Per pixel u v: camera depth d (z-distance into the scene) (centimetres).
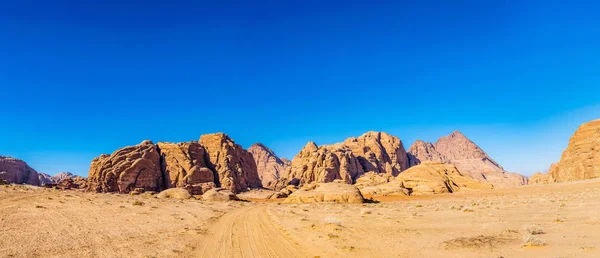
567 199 4284
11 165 14988
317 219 3088
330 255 1611
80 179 12631
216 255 1661
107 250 1684
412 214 3341
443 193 9406
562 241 1486
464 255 1387
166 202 5416
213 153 13775
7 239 1802
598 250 1245
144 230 2412
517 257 1267
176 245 1884
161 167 12369
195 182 12044
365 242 1847
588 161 9962
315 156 16088
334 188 7219
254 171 15638
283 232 2444
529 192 7462
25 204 3372
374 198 8512
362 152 18788
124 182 10988
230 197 8156
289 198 7231
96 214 3112
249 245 1928
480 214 3042
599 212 2348
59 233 2084
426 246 1648
